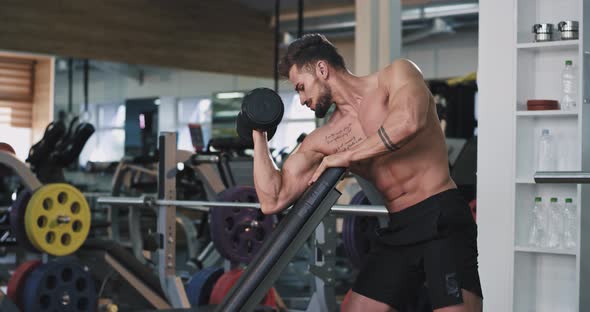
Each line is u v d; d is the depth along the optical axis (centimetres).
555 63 362
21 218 433
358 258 414
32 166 544
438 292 204
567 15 359
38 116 875
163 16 920
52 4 868
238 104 953
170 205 381
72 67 880
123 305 504
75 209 442
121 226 839
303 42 212
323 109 214
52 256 444
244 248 429
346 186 743
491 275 356
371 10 628
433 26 905
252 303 188
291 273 687
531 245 356
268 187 212
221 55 951
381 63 632
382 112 207
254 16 963
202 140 591
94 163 689
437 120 211
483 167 359
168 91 918
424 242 206
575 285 355
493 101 357
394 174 209
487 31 359
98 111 886
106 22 892
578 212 331
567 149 360
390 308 213
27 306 413
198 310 360
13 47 852
